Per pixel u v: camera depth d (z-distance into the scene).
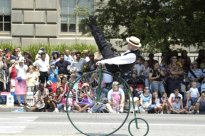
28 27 56.38
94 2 54.53
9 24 56.78
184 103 37.97
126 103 26.28
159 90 39.09
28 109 37.84
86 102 25.34
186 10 42.66
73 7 56.62
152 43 42.50
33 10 56.44
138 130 24.28
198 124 27.75
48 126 25.83
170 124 27.58
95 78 23.92
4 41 56.00
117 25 47.00
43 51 44.22
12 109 38.31
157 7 45.53
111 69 21.55
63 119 28.81
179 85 38.97
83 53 43.47
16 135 22.31
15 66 40.28
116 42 48.41
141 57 39.97
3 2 56.75
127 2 46.41
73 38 56.09
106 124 25.78
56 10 56.56
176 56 41.00
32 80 40.56
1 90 42.22
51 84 38.78
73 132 23.59
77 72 40.50
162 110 37.00
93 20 21.86
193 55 52.44
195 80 39.56
